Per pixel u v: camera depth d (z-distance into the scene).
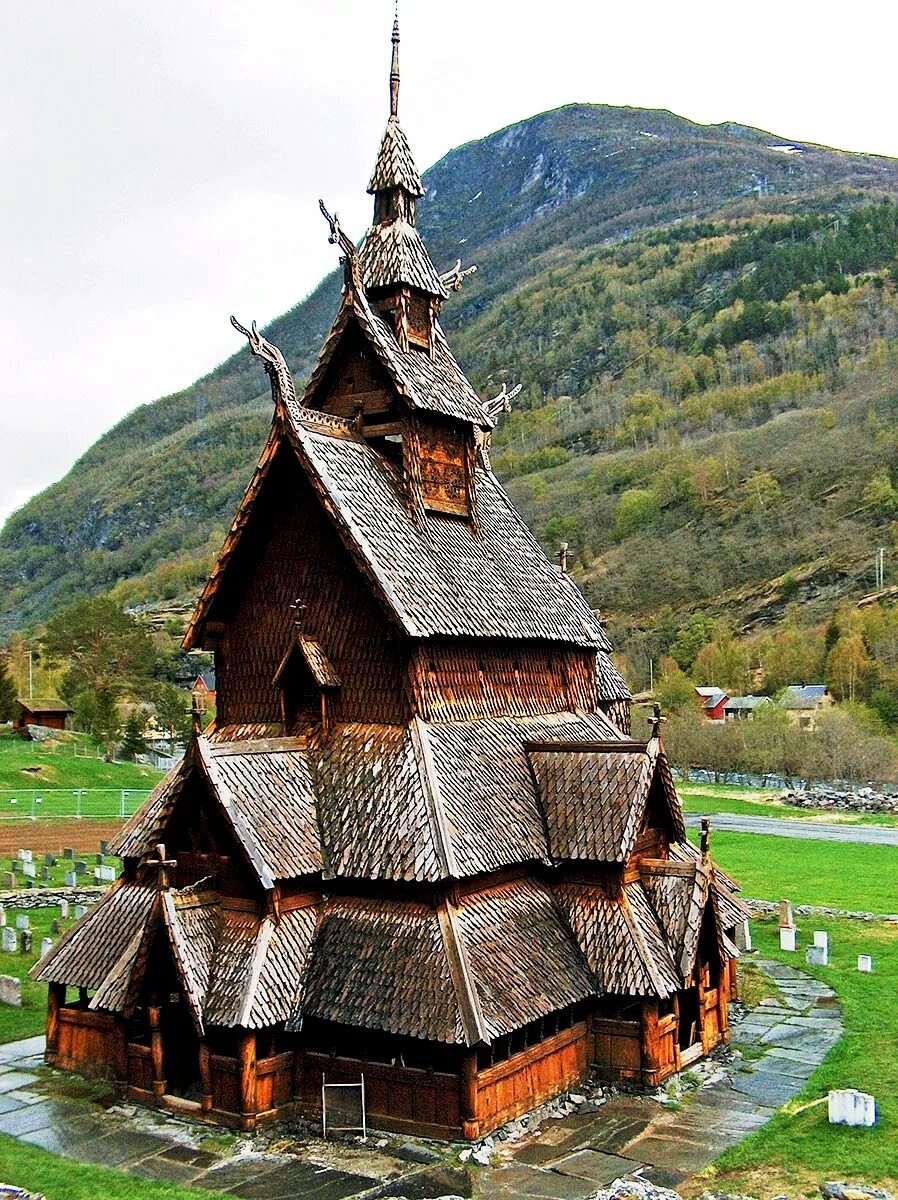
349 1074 27.61
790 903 57.00
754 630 187.25
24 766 100.56
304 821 29.52
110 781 100.12
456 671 32.25
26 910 52.94
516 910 30.22
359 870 28.44
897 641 148.75
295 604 31.66
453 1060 26.77
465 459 35.97
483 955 27.92
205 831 29.33
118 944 31.53
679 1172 25.45
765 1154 26.12
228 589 32.91
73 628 142.62
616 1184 23.38
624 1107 29.33
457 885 28.52
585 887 31.77
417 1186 24.56
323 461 31.39
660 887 32.56
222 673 33.50
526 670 35.59
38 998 38.88
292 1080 28.19
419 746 29.80
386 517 32.16
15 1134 27.44
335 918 28.92
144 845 32.72
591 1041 30.97
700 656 168.38
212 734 32.91
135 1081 29.31
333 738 31.17
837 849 75.19
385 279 34.91
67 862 64.12
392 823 28.78
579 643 37.09
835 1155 25.98
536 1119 28.33
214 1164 25.75
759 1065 33.00
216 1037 28.34
